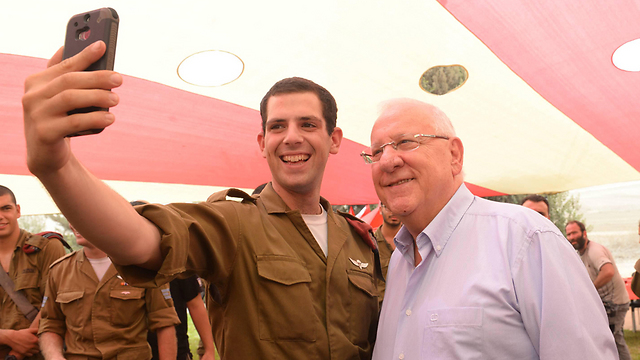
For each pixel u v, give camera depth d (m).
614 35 3.38
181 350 2.96
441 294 1.28
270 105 1.66
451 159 1.50
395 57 3.64
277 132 1.64
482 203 1.43
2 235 3.06
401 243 1.54
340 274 1.56
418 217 1.46
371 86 4.07
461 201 1.43
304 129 1.64
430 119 1.47
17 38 2.81
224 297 1.37
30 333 2.85
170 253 0.96
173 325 2.57
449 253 1.35
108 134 4.15
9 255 3.11
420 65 3.77
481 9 3.08
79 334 2.41
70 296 2.45
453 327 1.19
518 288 1.19
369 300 1.66
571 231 5.17
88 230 0.80
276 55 3.46
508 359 1.16
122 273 0.97
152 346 2.80
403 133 1.45
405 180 1.45
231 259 1.33
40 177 0.71
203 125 4.37
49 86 0.64
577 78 3.99
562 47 3.53
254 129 4.62
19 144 4.08
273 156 1.65
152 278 1.00
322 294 1.50
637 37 3.38
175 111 4.04
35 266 3.10
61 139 0.66
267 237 1.47
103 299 2.44
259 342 1.32
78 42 0.71
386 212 3.26
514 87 4.16
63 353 2.47
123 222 0.86
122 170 4.88
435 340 1.22
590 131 5.09
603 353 1.12
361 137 5.24
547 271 1.15
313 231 1.68
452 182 1.49
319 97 1.68
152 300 2.53
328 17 3.10
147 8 2.75
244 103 4.09
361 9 3.05
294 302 1.38
